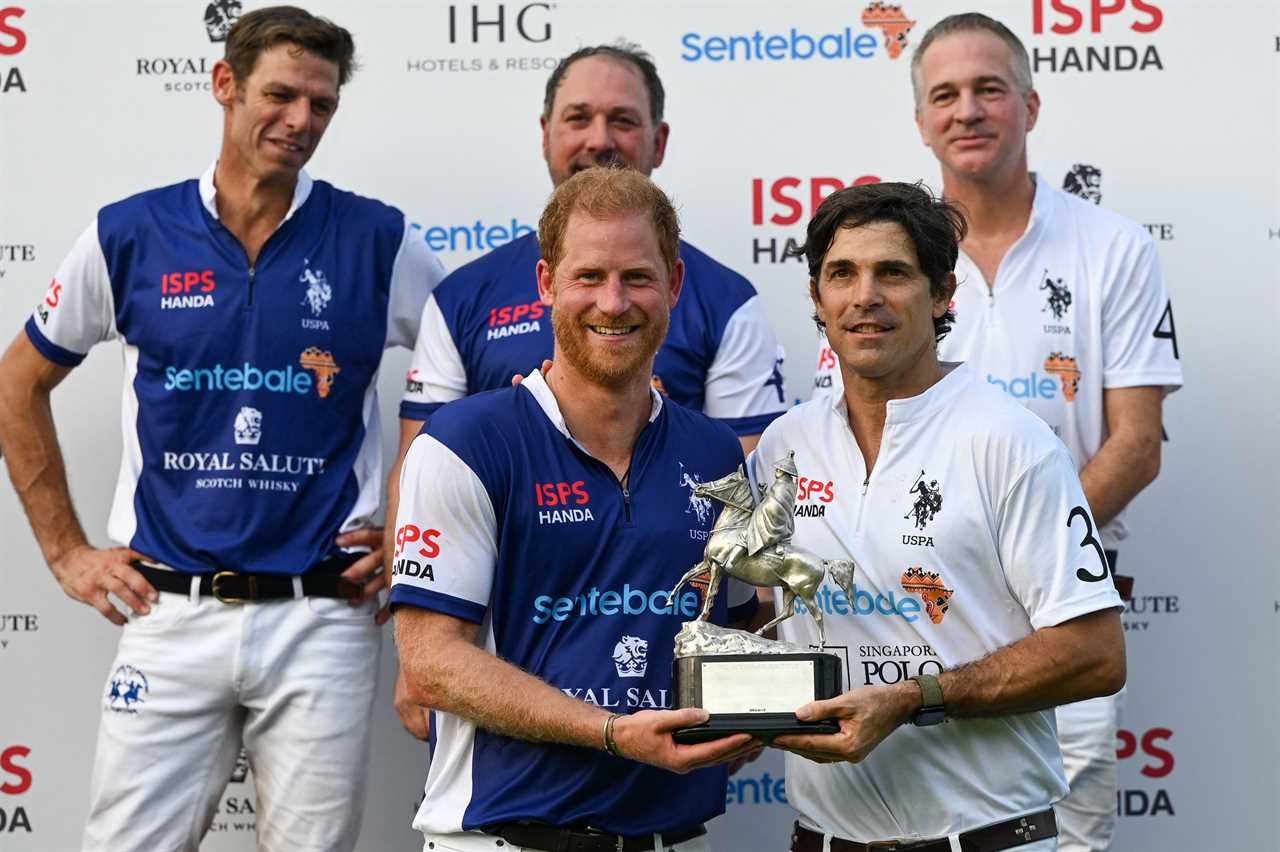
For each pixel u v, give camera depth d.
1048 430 3.04
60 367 4.36
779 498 2.86
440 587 2.93
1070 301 4.25
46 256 4.78
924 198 3.01
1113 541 4.32
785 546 2.88
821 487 3.11
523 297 4.07
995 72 4.25
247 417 4.13
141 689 4.10
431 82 4.83
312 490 4.19
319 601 4.16
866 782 3.01
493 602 3.00
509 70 4.84
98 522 4.77
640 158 4.33
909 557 3.00
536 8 4.83
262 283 4.19
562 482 2.98
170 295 4.17
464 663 2.87
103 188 4.79
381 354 4.36
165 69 4.80
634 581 2.98
